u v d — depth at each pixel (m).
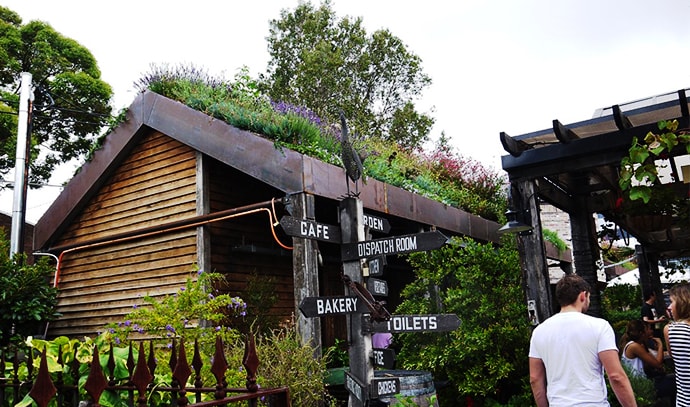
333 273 10.38
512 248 8.57
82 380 3.58
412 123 28.98
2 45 21.66
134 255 9.10
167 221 8.72
